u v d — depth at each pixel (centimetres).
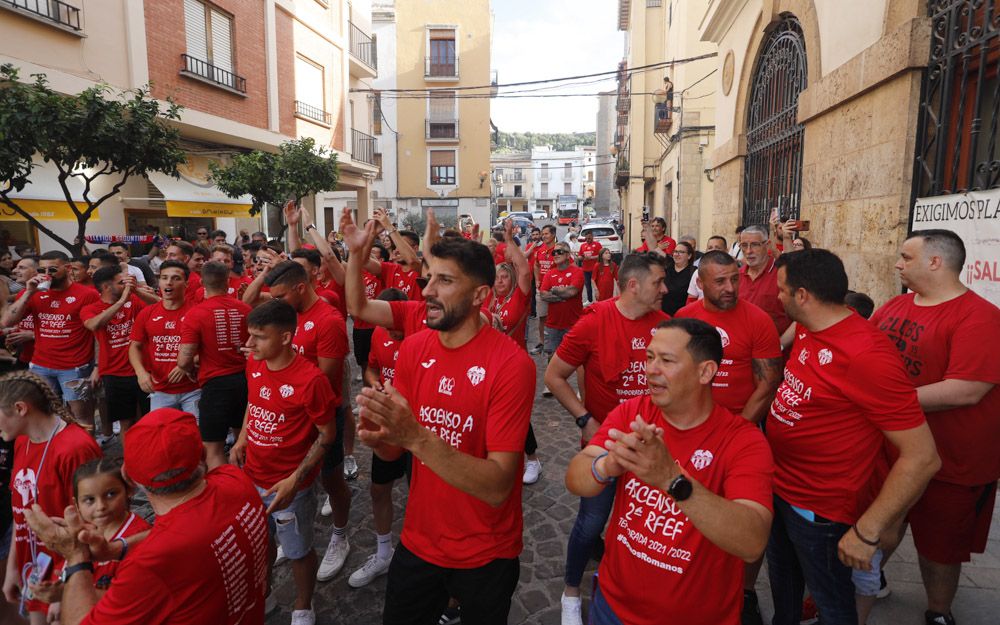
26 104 657
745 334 310
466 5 3145
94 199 1138
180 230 1364
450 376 220
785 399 248
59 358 530
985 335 251
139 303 518
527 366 215
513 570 226
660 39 2633
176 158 825
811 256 234
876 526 214
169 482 176
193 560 174
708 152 1633
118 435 574
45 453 254
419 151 3212
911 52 481
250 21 1355
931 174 482
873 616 300
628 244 3103
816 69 683
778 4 803
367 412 170
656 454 154
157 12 1085
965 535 270
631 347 322
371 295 647
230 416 432
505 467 201
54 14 890
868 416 219
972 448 262
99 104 702
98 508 204
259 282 518
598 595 206
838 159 619
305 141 1266
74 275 588
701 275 308
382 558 353
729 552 159
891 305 300
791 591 258
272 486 304
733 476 176
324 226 2220
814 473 237
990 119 442
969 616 297
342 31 1816
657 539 184
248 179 1148
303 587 303
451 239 221
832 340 229
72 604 183
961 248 268
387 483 345
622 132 3538
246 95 1338
